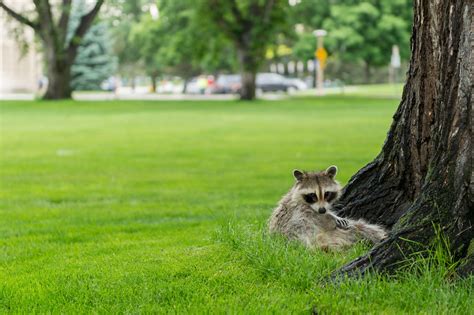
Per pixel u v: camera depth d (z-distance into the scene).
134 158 18.83
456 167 5.81
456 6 6.08
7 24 58.25
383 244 5.91
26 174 15.95
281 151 19.84
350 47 67.94
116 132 27.00
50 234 9.38
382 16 66.38
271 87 74.31
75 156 19.36
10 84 76.94
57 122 32.78
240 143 22.30
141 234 9.22
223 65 81.00
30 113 39.91
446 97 6.11
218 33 54.56
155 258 7.26
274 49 58.50
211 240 7.76
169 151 20.34
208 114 38.06
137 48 88.75
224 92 74.25
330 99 53.41
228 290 5.91
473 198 5.62
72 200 12.54
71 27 76.69
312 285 5.75
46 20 52.97
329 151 19.55
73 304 5.82
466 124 5.77
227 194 12.94
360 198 7.73
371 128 27.30
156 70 85.38
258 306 5.34
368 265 5.82
